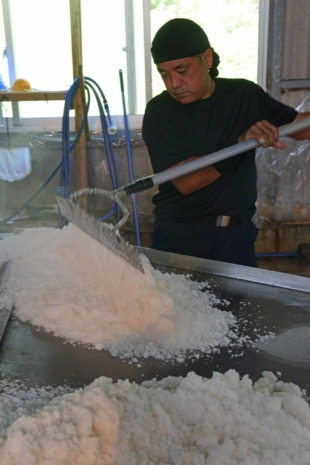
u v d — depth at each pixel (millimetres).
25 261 1321
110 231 1114
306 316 1082
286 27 2861
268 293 1202
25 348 940
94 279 1170
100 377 807
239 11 2957
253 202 1686
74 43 2398
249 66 3062
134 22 2918
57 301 1071
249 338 990
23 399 779
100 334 973
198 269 1346
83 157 2662
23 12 2854
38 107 3018
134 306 995
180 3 2939
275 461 647
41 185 3055
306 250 3172
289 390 809
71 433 653
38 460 619
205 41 1446
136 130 3029
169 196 1659
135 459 643
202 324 1024
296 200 3227
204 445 678
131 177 2664
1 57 2928
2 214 3086
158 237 1730
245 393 778
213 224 1646
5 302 1105
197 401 740
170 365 892
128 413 709
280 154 3121
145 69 2994
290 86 2969
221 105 1559
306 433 708
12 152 2787
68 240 1348
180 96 1493
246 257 1695
